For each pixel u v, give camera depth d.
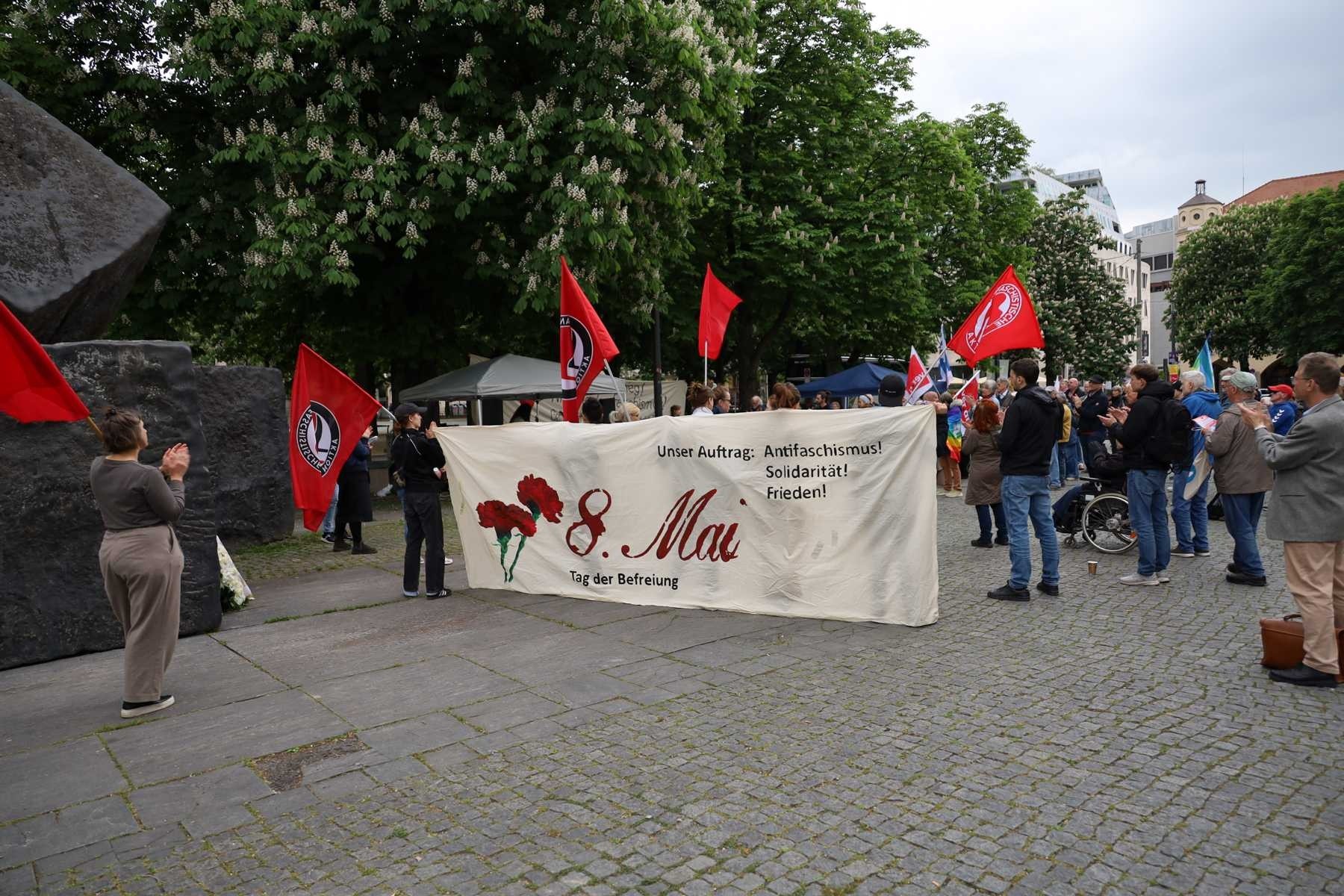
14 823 3.87
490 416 21.36
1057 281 46.28
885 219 22.84
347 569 9.82
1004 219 32.78
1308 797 3.79
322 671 5.92
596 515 7.80
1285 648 5.33
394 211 13.74
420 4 13.57
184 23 14.00
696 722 4.81
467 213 13.62
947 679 5.41
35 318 6.95
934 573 6.65
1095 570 8.59
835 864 3.34
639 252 16.73
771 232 22.23
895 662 5.77
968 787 3.95
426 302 17.48
